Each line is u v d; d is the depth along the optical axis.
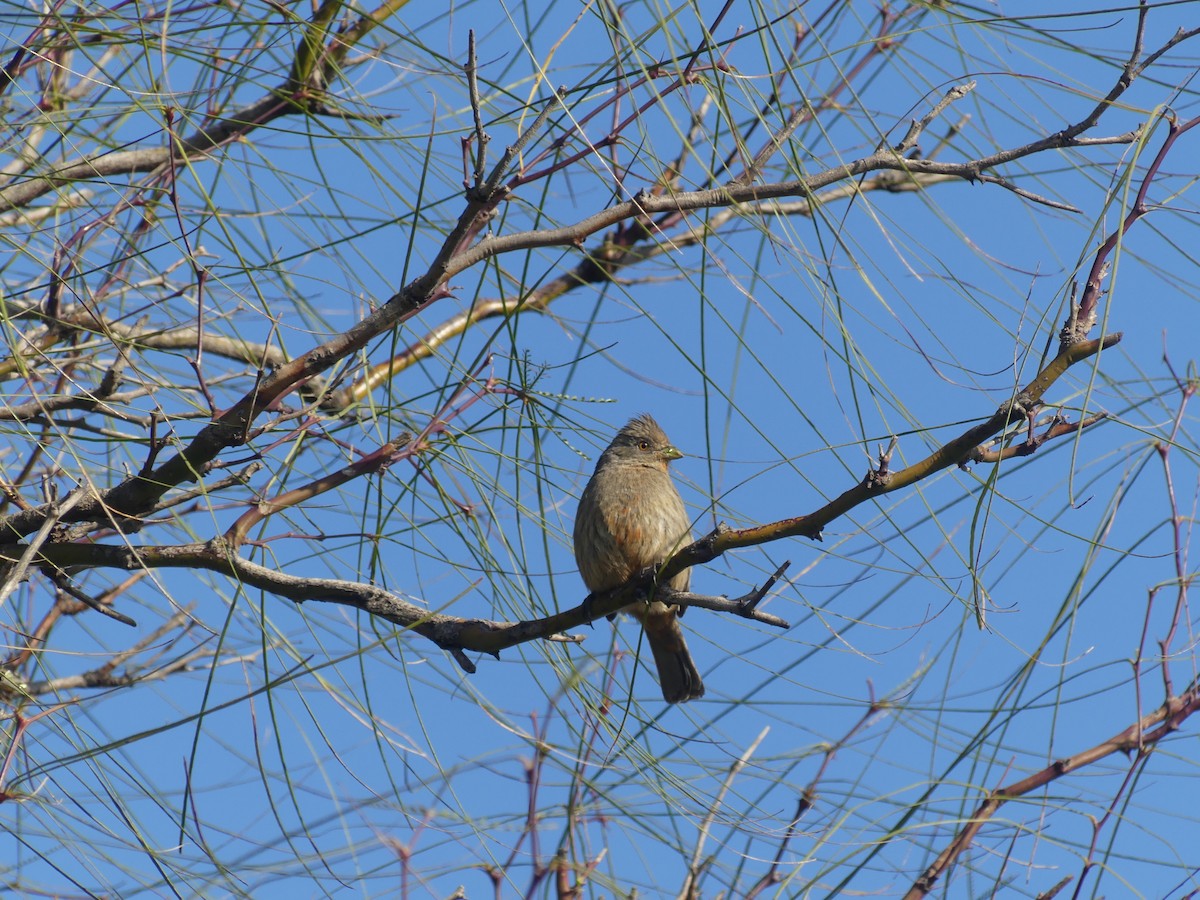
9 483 8.94
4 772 7.64
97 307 9.16
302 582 8.62
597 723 8.57
